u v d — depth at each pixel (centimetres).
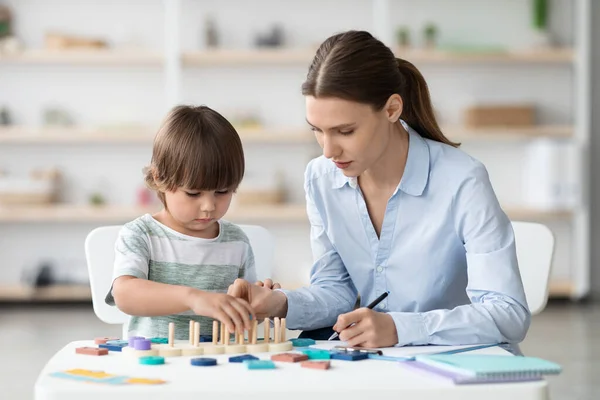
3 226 577
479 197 161
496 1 582
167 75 570
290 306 162
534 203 565
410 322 140
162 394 98
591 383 321
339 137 148
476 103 584
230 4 577
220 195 166
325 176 176
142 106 579
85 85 577
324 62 146
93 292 183
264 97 580
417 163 167
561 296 592
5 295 555
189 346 128
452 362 109
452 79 584
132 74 579
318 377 107
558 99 587
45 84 575
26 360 372
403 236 170
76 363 117
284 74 582
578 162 552
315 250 184
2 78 573
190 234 175
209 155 159
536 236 196
